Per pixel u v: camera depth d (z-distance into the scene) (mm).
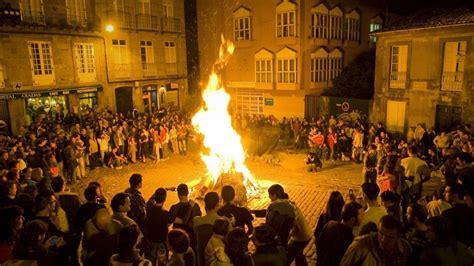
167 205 12703
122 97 27266
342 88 26141
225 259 4449
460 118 18625
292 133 23781
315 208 11906
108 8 25047
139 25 27047
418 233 4613
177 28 30062
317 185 14570
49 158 13016
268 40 27266
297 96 26750
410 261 4117
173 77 30109
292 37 25609
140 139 18812
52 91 22078
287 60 26438
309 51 26422
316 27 26641
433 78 19328
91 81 24484
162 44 29078
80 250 5449
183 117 23953
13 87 20516
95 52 24594
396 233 3873
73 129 18078
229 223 5109
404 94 20703
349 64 29750
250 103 29547
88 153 17453
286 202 6141
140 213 7086
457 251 4070
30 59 21156
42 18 21562
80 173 16266
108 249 5336
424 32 19281
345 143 18688
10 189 7699
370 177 9266
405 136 20938
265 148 20531
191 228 6195
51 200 6578
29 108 21609
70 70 23203
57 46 22391
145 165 18391
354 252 4121
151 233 6195
